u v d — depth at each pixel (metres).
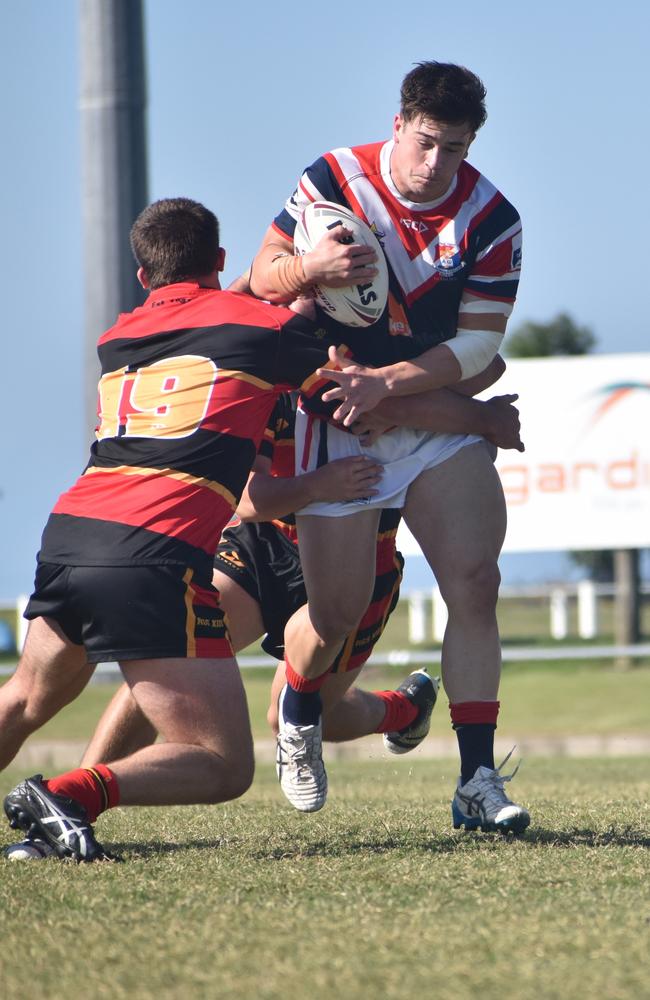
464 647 15.00
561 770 30.27
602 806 18.08
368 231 14.90
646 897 10.97
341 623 15.55
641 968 8.83
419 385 14.84
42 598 13.45
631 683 55.88
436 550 15.15
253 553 17.67
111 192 47.06
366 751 43.72
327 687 17.34
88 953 9.41
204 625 13.09
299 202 15.35
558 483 52.12
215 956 9.27
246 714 13.25
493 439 15.69
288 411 16.50
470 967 8.88
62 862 12.71
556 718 50.94
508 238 15.27
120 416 13.83
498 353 16.47
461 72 14.43
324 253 14.47
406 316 15.29
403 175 14.85
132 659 12.87
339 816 17.19
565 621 68.62
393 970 8.84
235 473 13.61
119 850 13.98
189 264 14.79
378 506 15.16
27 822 12.78
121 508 13.17
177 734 13.00
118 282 47.31
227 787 13.13
